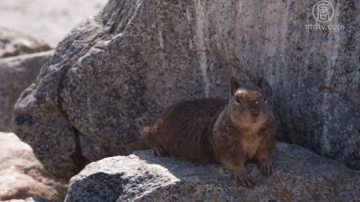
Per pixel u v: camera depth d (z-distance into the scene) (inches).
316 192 348.5
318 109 377.1
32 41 883.4
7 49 851.4
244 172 344.8
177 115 402.3
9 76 741.3
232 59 418.3
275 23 383.9
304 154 379.6
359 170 373.1
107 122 474.0
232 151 343.0
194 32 427.5
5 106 730.8
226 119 340.2
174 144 395.5
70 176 522.0
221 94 441.4
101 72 456.4
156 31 434.0
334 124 373.7
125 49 444.5
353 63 357.4
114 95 465.4
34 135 503.2
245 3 394.3
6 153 553.0
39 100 487.5
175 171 359.9
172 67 447.2
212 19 413.4
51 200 436.8
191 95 451.2
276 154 378.0
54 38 1189.1
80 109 474.9
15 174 513.0
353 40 353.7
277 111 402.0
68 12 1359.5
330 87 367.2
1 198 469.7
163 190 334.3
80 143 495.2
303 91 381.7
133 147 476.7
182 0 420.2
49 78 481.4
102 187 361.7
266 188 343.6
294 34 375.6
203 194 338.0
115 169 367.2
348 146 373.4
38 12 1359.5
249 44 402.3
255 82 411.8
